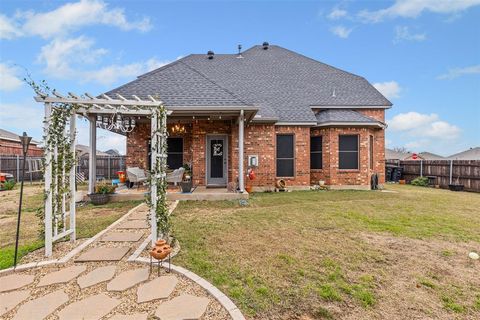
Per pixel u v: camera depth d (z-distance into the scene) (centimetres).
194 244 484
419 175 1758
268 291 327
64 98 448
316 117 1402
